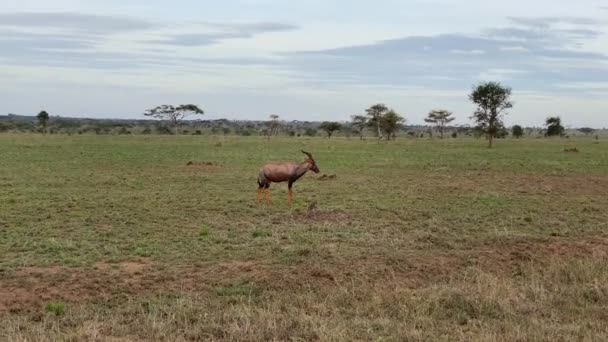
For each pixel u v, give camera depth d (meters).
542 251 12.02
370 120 85.44
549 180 26.97
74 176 27.23
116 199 19.83
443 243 13.00
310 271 10.53
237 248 12.50
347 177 27.91
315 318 8.09
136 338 7.51
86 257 11.66
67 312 8.51
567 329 7.71
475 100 61.94
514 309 8.61
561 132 109.75
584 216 16.92
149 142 64.94
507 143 73.38
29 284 9.81
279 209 18.03
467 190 22.97
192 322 8.13
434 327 7.93
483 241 13.24
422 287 9.81
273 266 11.01
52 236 13.67
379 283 9.94
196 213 17.17
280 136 103.88
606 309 8.63
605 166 34.19
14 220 15.67
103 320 8.17
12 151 44.06
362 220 16.02
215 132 121.25
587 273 10.20
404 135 127.94
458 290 9.16
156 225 15.26
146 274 10.52
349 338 7.40
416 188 23.45
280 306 8.72
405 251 12.29
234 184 24.66
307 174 29.06
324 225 15.05
